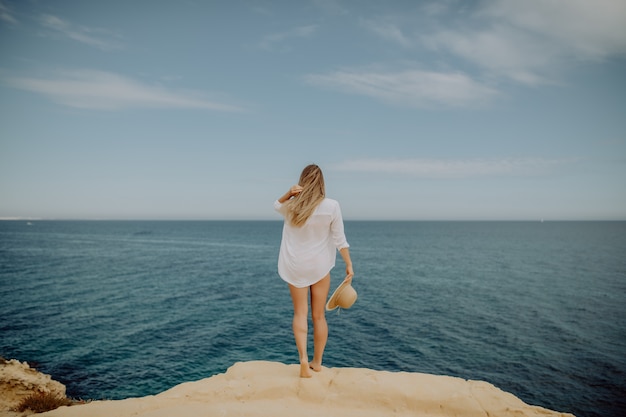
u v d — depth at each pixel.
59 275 48.50
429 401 3.54
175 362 19.66
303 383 3.80
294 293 3.89
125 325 26.30
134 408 3.51
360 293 38.62
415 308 32.41
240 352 21.39
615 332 26.11
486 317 29.77
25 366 11.62
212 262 67.00
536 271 56.62
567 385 17.98
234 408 3.43
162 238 145.50
